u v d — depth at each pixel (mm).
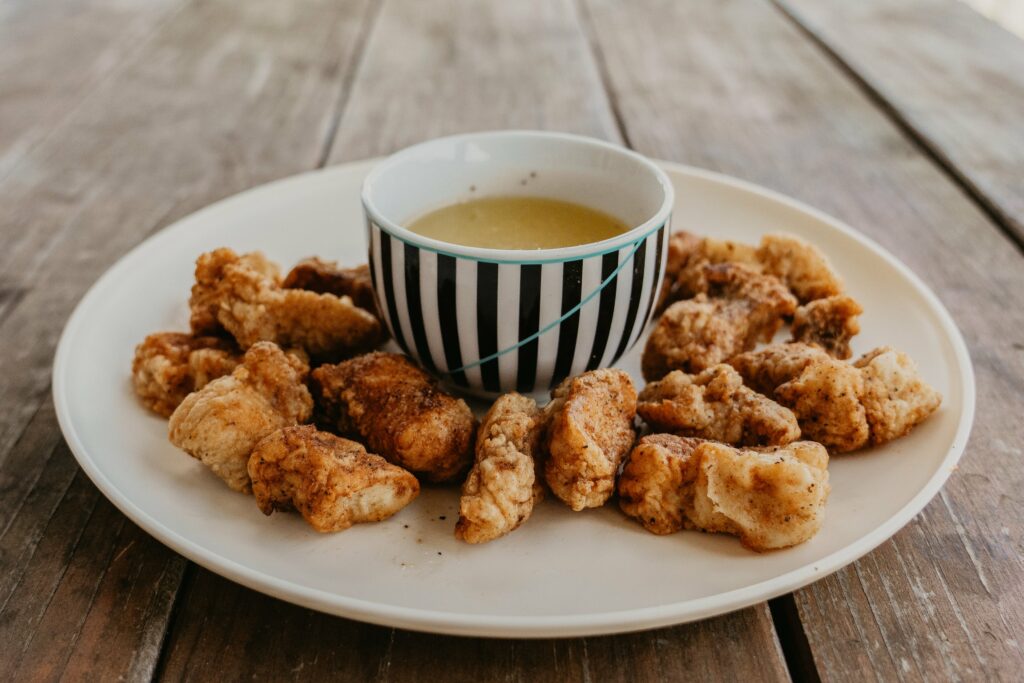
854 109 652
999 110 634
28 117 627
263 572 299
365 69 719
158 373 360
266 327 386
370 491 316
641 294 360
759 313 405
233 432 324
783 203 477
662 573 302
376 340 402
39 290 457
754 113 645
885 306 416
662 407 351
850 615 304
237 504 327
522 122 628
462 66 724
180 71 709
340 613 284
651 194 385
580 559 308
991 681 288
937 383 372
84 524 332
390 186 388
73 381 368
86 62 720
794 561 304
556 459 322
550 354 357
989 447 365
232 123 628
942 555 322
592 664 294
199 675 291
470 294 345
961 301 448
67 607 306
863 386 345
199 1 864
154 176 557
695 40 781
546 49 760
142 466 339
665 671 292
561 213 407
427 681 290
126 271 427
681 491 316
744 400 352
